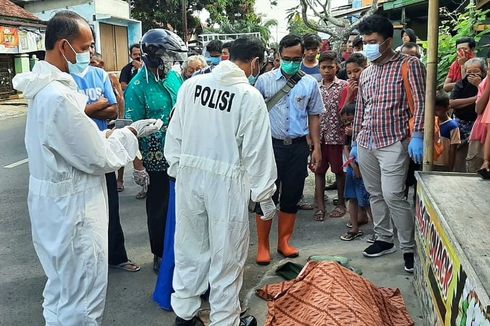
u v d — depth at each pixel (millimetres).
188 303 2949
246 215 2791
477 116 4078
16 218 5188
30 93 2260
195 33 30797
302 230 4676
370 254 3922
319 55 5289
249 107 2641
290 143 3893
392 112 3453
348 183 4312
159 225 3672
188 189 2791
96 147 2291
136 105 3494
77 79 3611
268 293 3334
